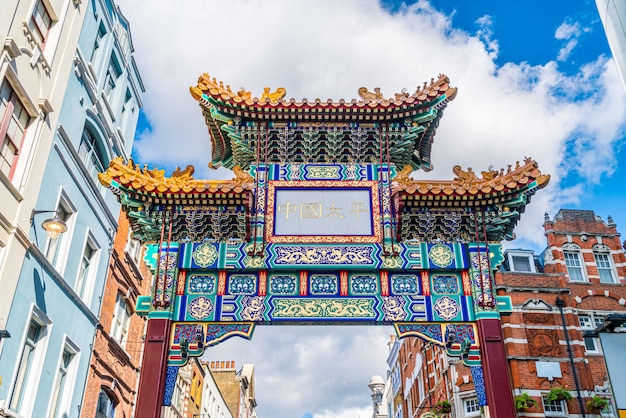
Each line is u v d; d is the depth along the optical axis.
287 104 14.77
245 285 13.55
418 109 15.08
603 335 14.08
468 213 14.18
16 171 15.48
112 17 23.83
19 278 15.30
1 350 14.24
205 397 42.50
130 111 26.66
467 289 13.62
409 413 40.34
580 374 24.78
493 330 12.95
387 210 14.33
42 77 16.66
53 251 17.97
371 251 13.80
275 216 14.30
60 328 17.91
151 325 12.82
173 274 13.47
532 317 25.83
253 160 15.65
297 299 13.30
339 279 13.62
